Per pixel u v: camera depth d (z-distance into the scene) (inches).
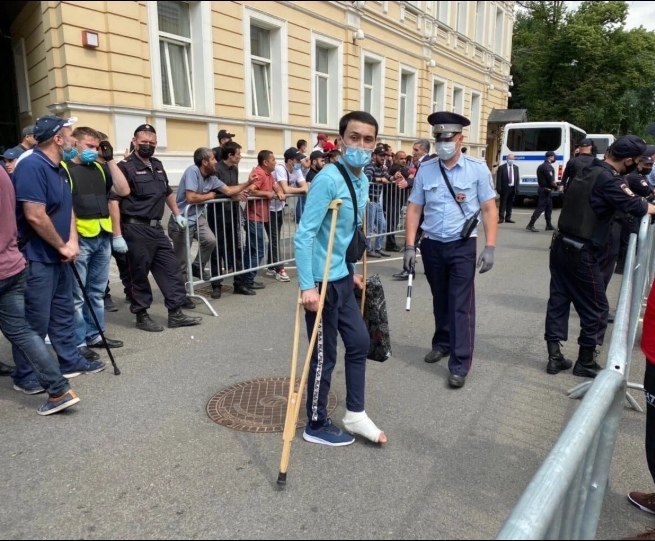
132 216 191.5
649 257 197.0
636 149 152.6
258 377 159.2
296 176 323.3
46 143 141.7
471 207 155.7
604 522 98.8
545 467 48.0
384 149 368.5
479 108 986.7
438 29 789.2
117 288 267.4
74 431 127.5
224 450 119.3
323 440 121.7
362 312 135.3
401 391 151.8
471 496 104.0
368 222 349.1
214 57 413.7
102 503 100.7
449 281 160.9
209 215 240.4
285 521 96.0
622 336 93.4
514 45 1430.9
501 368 169.9
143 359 173.5
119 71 346.6
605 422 69.0
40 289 140.9
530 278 297.4
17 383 150.3
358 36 579.8
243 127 448.8
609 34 1189.1
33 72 382.0
